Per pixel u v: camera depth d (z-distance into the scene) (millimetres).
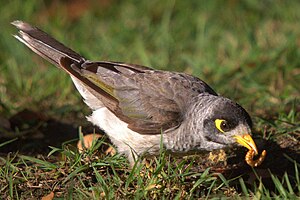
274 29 17406
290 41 15742
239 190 10602
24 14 18562
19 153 11898
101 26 18641
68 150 10992
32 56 16531
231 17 18156
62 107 13500
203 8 18688
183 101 10656
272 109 13484
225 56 16156
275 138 12047
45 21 18594
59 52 11594
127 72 11180
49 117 13328
